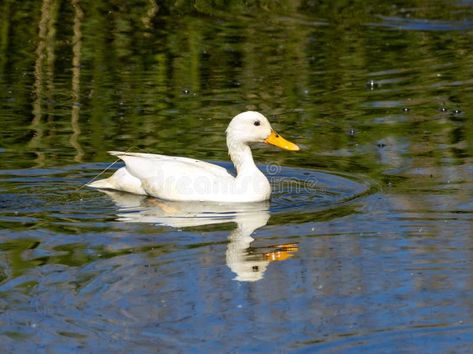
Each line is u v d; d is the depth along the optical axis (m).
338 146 15.50
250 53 21.39
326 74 19.80
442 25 23.81
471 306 9.48
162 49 21.56
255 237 11.65
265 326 9.13
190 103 17.91
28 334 9.02
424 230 11.70
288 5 26.02
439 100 17.83
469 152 14.91
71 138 15.84
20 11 24.02
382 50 21.59
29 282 10.20
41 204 12.91
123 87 18.94
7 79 19.44
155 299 9.76
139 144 15.57
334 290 9.94
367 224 12.02
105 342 8.85
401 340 8.84
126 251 11.14
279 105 17.80
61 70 20.09
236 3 25.95
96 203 13.07
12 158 14.77
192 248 11.26
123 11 24.41
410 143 15.46
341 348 8.71
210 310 9.49
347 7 25.89
